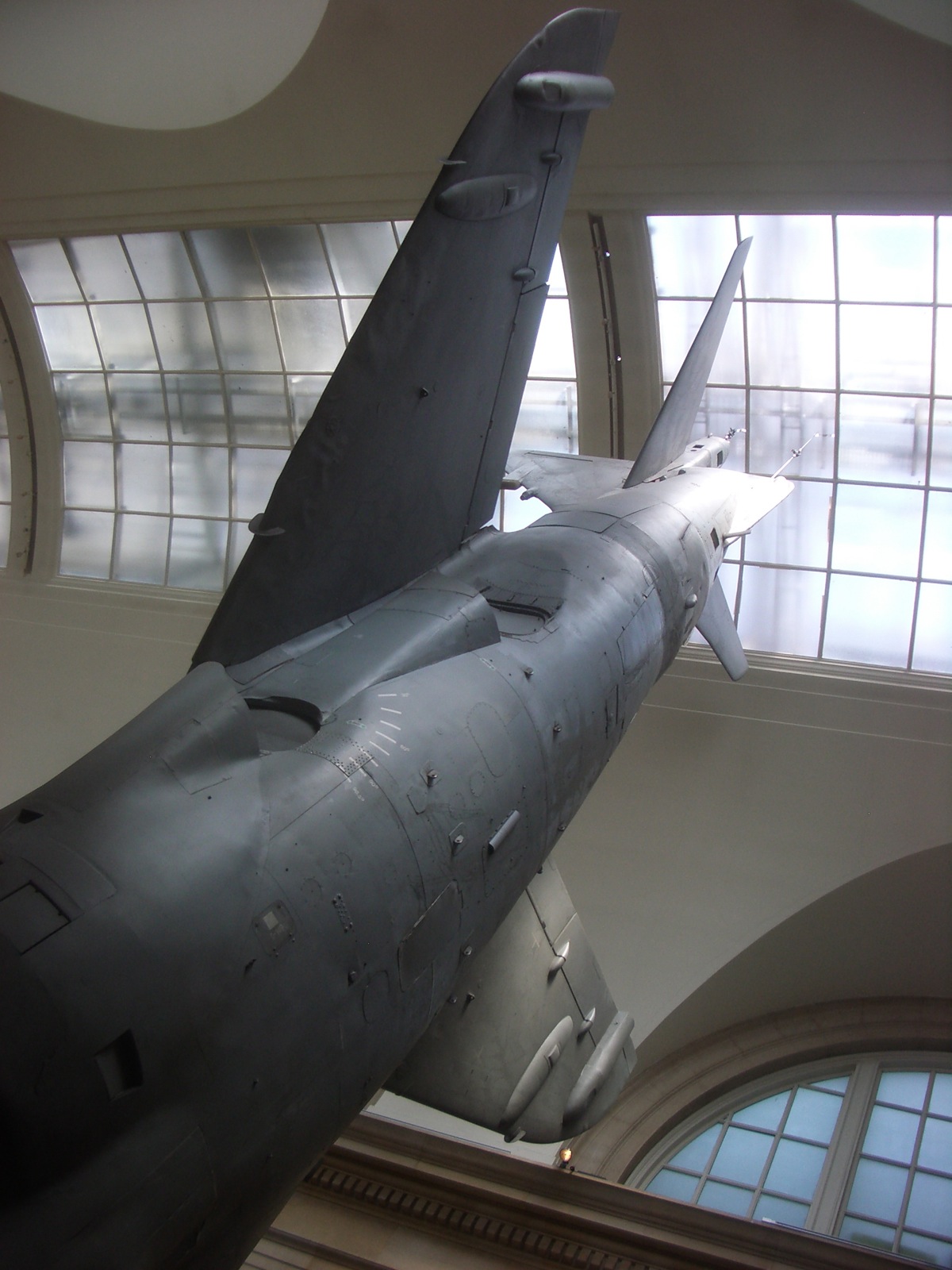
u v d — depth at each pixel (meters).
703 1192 9.65
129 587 13.59
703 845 10.94
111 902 2.31
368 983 2.84
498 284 4.01
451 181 3.57
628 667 4.57
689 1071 10.62
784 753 10.87
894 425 10.57
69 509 13.89
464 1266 4.82
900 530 10.84
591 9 3.86
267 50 9.92
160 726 2.75
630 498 5.88
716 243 10.01
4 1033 2.08
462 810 3.28
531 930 4.74
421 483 4.05
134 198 10.91
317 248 11.15
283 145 9.99
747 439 11.21
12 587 13.95
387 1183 5.17
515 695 3.75
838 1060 10.59
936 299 9.76
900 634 10.97
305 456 3.52
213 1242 2.50
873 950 10.70
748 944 10.48
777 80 8.41
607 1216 4.89
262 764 2.91
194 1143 2.34
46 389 13.17
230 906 2.50
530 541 4.83
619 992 10.65
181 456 13.27
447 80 9.06
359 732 3.18
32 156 10.88
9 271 12.27
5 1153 2.11
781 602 11.38
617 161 9.36
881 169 8.64
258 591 3.54
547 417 11.88
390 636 3.71
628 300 10.32
